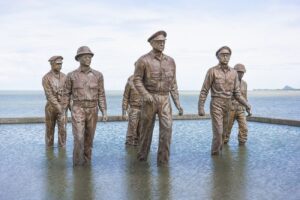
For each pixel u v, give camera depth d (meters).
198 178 8.16
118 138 14.01
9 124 18.64
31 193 7.14
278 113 46.34
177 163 9.69
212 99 10.80
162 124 9.51
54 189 7.39
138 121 12.39
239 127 12.56
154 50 9.57
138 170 8.95
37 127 17.42
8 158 10.45
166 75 9.60
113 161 10.02
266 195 6.96
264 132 15.29
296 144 12.46
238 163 9.62
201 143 12.66
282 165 9.37
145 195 6.97
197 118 20.95
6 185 7.70
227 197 6.84
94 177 8.30
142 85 9.65
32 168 9.23
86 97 9.60
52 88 12.28
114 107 64.19
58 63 12.45
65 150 11.77
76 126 9.49
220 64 10.87
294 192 7.13
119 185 7.65
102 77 9.98
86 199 6.77
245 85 13.00
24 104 78.19
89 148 9.83
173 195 6.96
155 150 11.68
